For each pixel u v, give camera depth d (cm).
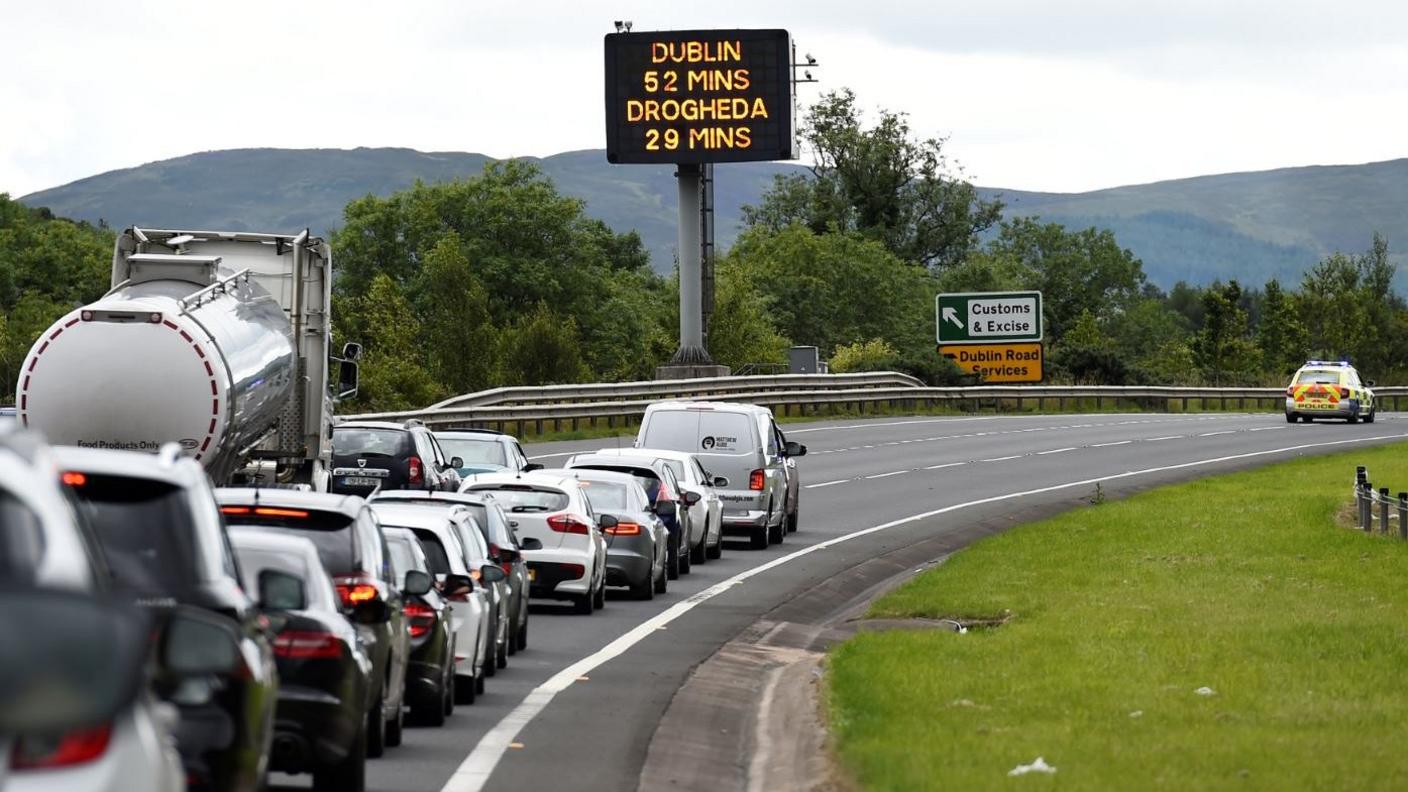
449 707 3666
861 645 4478
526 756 3231
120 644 1258
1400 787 2630
